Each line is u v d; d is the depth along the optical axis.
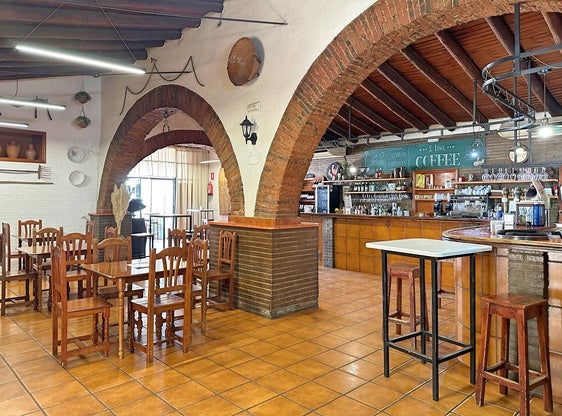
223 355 3.75
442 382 3.23
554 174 7.84
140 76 7.52
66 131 8.37
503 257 3.26
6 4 4.95
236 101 5.55
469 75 6.24
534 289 3.03
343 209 10.74
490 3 3.36
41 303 5.23
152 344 3.59
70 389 3.08
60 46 6.14
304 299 5.24
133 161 8.50
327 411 2.79
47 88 8.11
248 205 5.38
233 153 5.59
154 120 7.71
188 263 3.77
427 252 2.89
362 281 7.13
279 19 5.00
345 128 10.44
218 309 5.27
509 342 3.17
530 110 5.45
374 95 8.00
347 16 4.29
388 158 10.40
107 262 4.38
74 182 8.48
